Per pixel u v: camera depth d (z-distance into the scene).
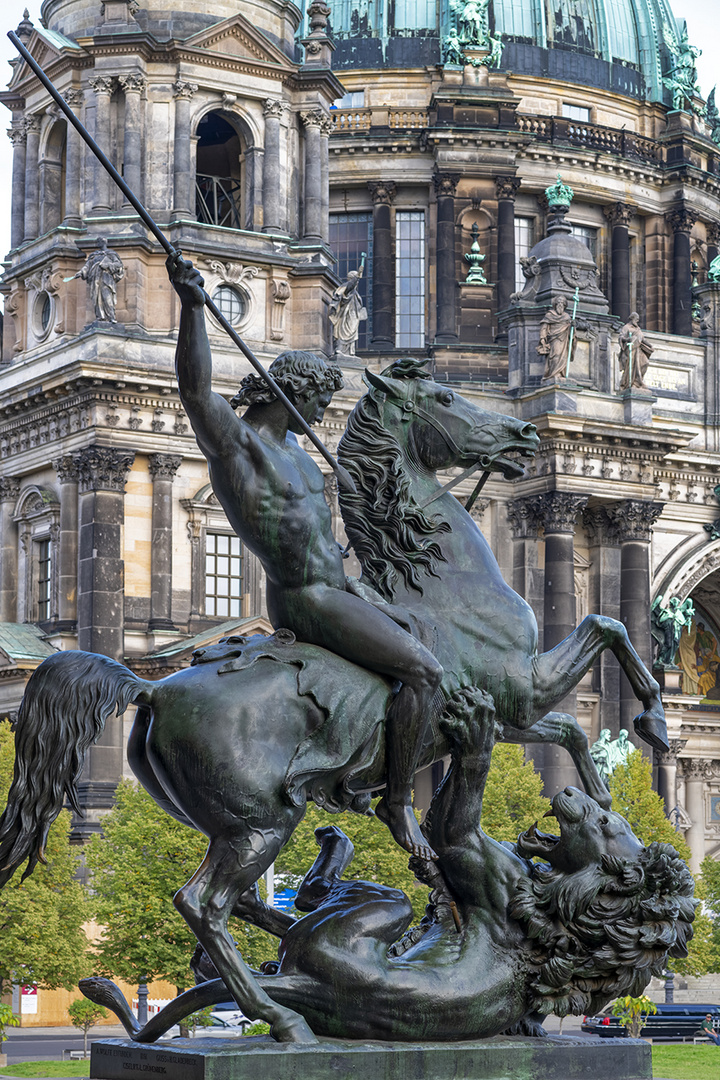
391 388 16.55
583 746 17.28
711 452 115.69
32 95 100.19
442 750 15.44
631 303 138.12
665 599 113.19
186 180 96.69
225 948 13.79
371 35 132.38
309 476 15.19
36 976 64.94
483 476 16.98
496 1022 14.66
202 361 14.12
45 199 99.44
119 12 95.88
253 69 98.50
